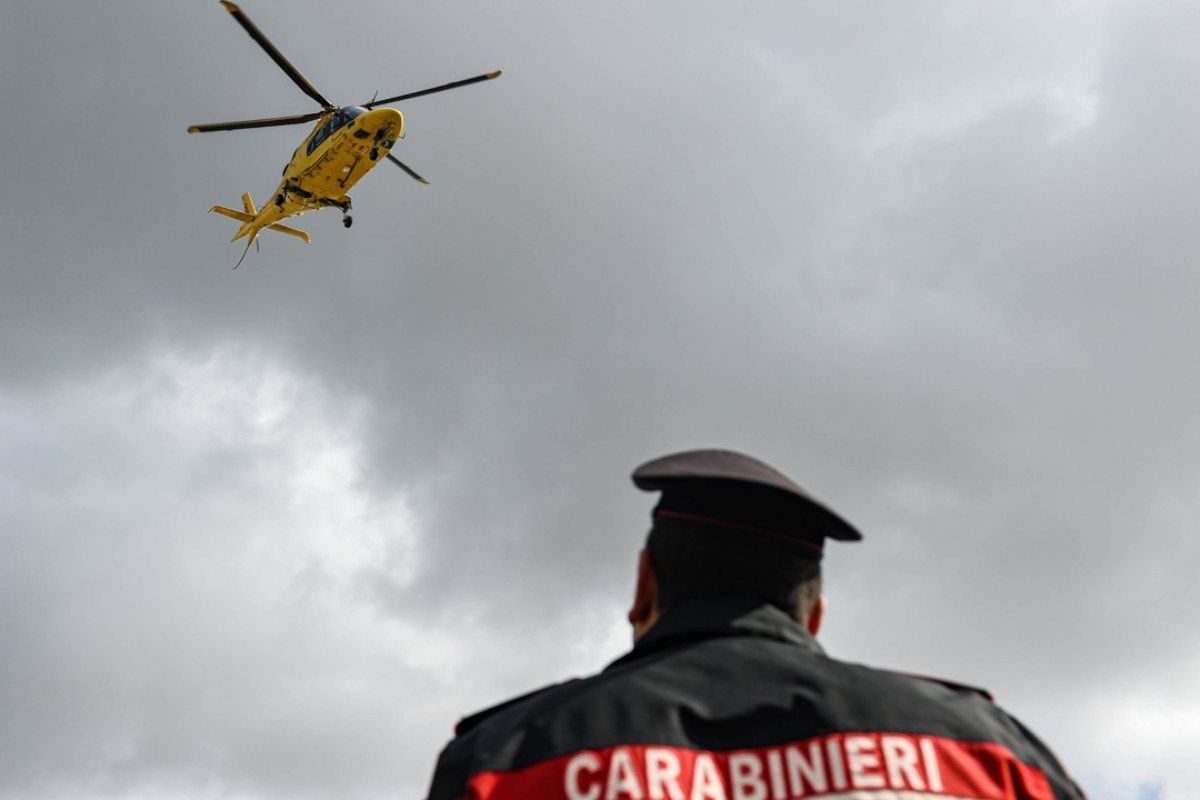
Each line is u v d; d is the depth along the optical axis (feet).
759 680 7.77
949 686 8.29
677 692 7.64
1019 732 8.11
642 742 7.32
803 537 8.63
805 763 7.35
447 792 7.61
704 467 8.64
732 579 8.42
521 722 7.63
